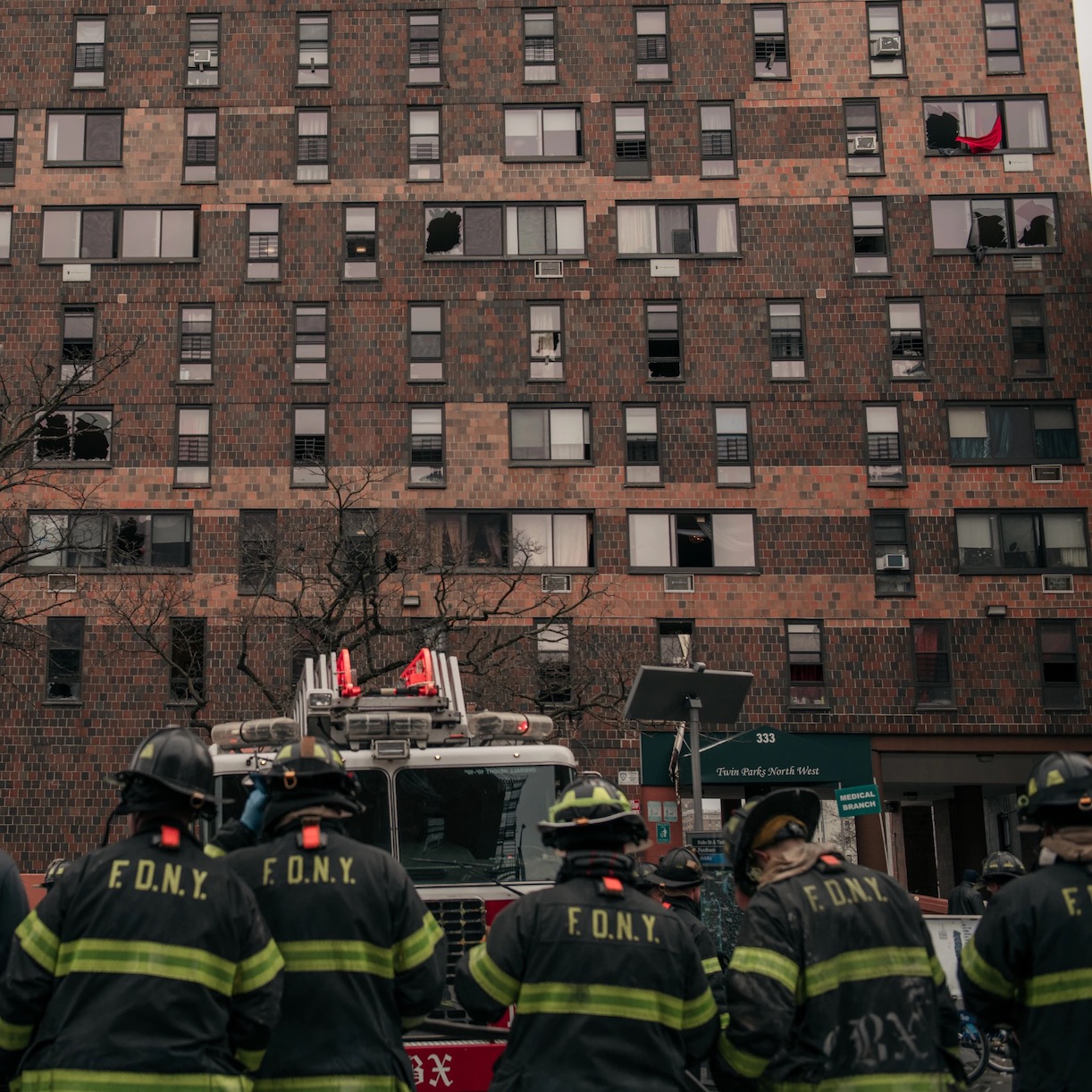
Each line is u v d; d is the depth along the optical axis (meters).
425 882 9.30
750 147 38.03
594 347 37.03
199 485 35.81
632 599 35.78
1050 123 38.22
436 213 37.66
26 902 5.65
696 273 37.41
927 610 35.97
